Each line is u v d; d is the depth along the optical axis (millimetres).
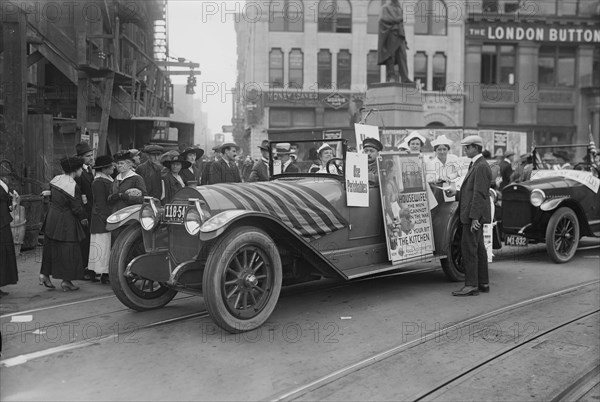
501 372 4230
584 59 34281
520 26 33156
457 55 32875
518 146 19719
